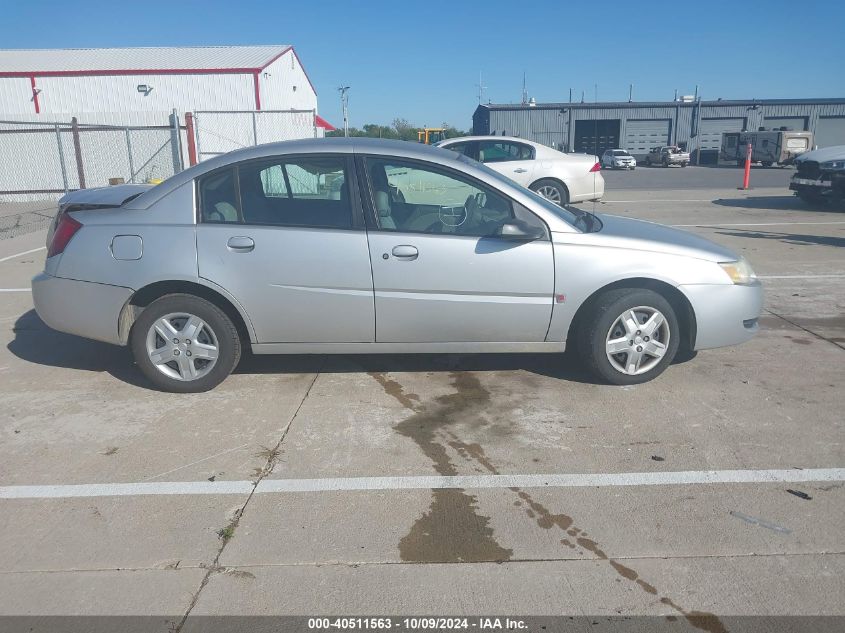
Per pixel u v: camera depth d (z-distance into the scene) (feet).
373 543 10.54
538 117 171.63
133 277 15.47
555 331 15.90
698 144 169.99
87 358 18.88
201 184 15.70
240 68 91.81
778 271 28.63
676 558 10.09
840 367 17.58
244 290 15.43
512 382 16.81
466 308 15.58
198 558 10.25
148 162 71.10
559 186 42.88
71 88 91.50
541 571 9.86
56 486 12.27
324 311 15.56
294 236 15.35
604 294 15.89
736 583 9.55
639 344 16.05
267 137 81.00
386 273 15.37
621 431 14.15
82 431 14.38
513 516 11.21
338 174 15.62
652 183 87.61
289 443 13.78
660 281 15.81
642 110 169.48
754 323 16.80
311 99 138.21
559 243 15.55
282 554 10.30
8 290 26.86
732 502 11.53
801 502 11.48
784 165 136.36
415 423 14.62
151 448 13.62
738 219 43.75
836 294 24.94
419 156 15.79
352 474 12.58
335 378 17.16
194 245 15.38
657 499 11.64
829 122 166.20
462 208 15.71
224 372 16.02
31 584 9.73
